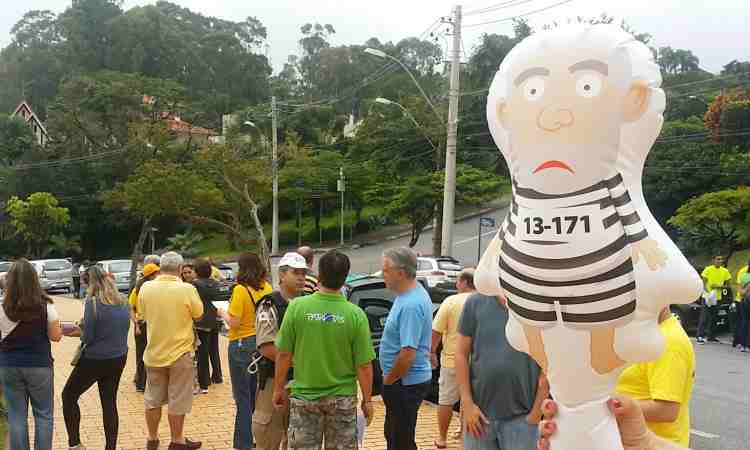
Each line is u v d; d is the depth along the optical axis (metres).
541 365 2.22
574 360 2.09
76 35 73.50
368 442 6.14
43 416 5.06
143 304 5.81
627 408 2.16
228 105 67.50
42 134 63.81
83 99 51.78
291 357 4.23
